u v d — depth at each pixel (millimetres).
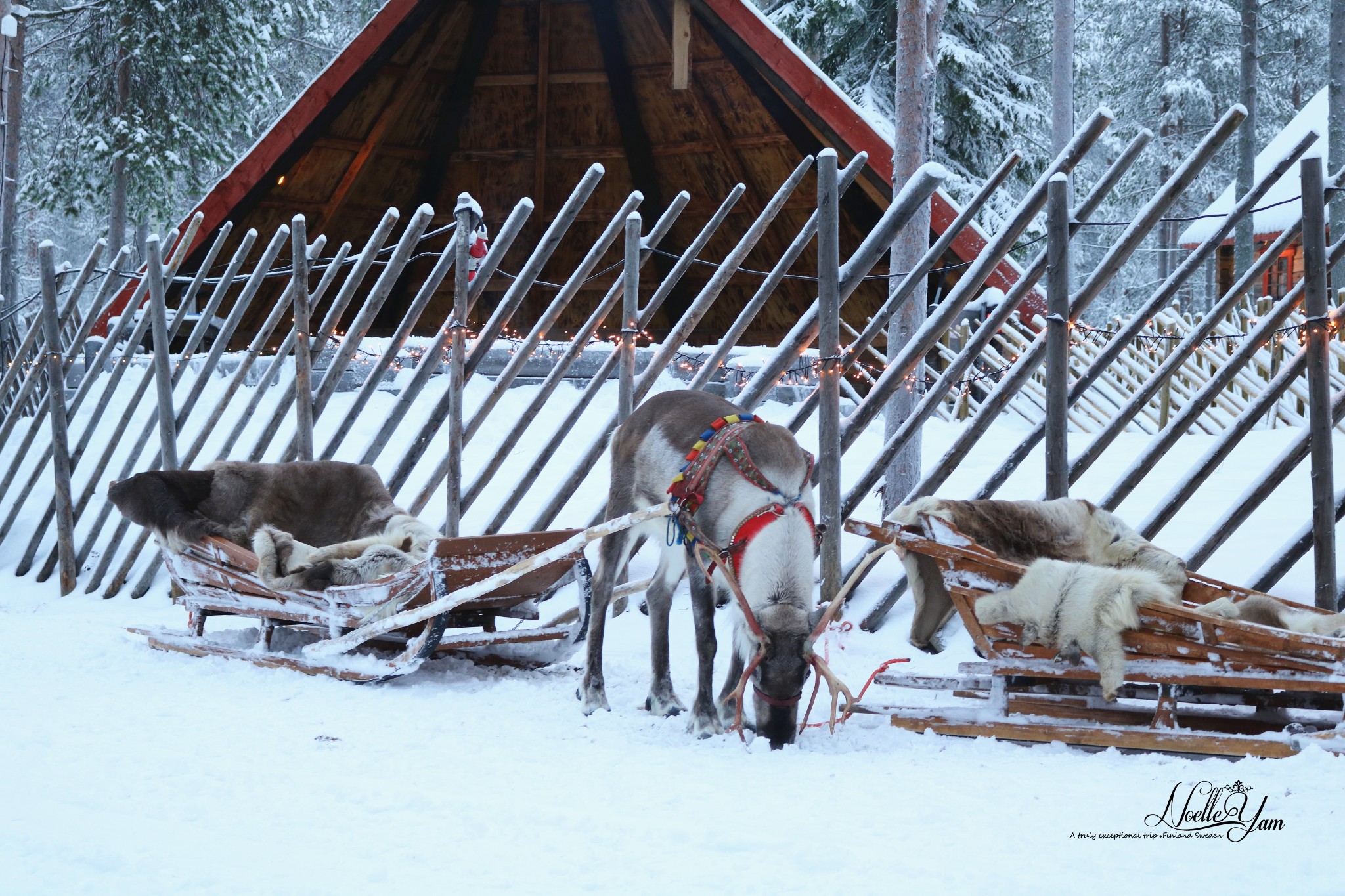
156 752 4176
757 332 17391
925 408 7078
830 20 20969
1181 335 11469
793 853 3064
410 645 5445
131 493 6430
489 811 3480
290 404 8773
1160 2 29578
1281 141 20422
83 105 19766
